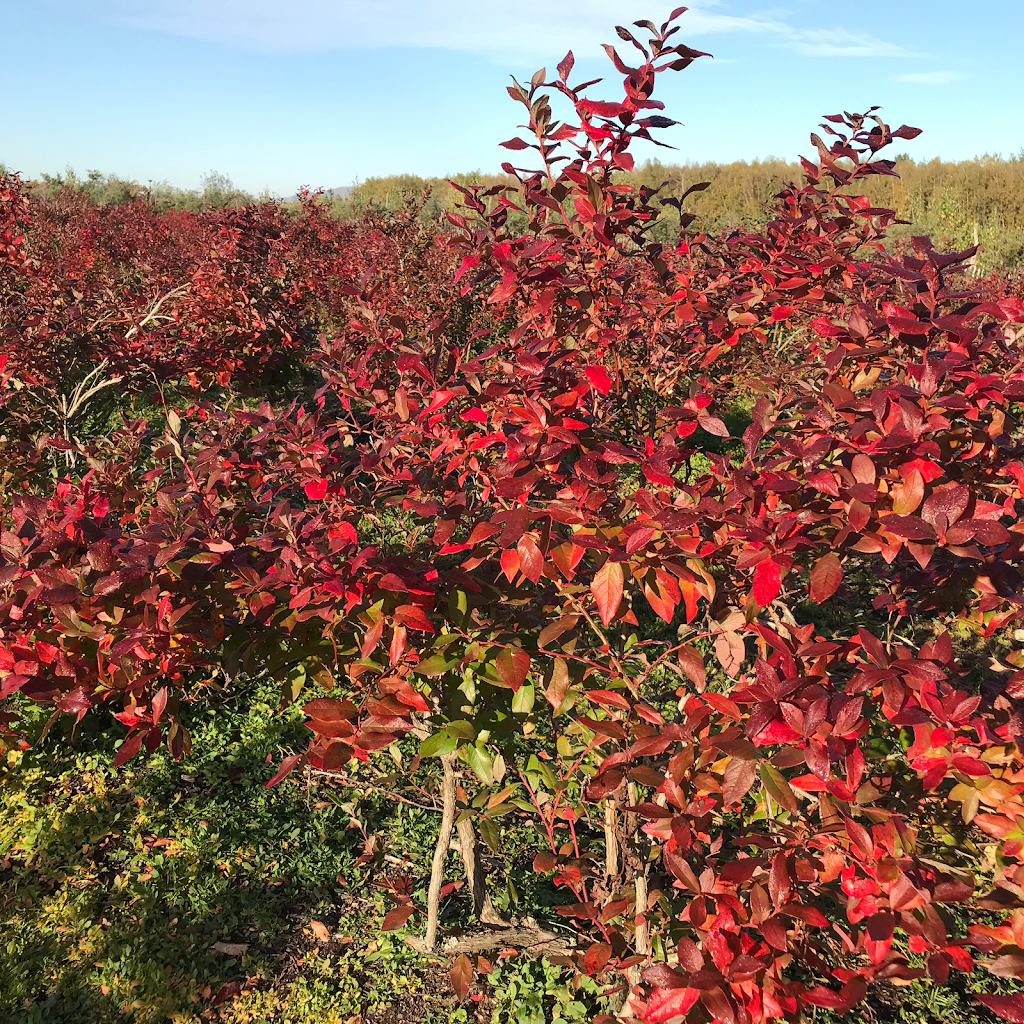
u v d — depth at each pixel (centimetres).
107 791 401
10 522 422
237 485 306
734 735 182
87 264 1588
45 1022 288
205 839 375
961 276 1252
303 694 463
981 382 187
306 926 338
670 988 174
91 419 726
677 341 339
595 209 249
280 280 968
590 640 251
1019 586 210
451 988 312
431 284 1096
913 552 161
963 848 230
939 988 307
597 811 348
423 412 237
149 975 306
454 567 224
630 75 240
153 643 201
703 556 192
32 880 349
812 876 171
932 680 158
